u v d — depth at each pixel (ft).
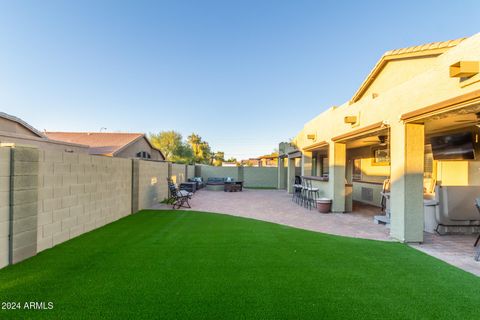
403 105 17.58
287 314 8.26
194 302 8.89
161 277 10.93
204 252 14.47
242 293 9.61
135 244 15.89
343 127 27.81
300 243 16.63
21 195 12.57
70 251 14.32
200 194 51.93
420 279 11.16
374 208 34.09
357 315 8.29
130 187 27.48
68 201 16.79
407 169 17.30
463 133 22.40
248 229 20.61
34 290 9.62
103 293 9.43
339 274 11.59
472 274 11.82
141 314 8.11
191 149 112.78
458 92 13.34
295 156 50.49
